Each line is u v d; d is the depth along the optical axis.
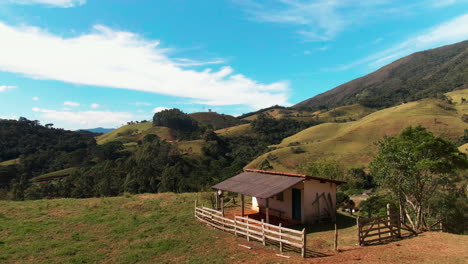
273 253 13.18
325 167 42.16
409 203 25.84
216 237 15.76
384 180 22.69
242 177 22.39
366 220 14.65
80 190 69.62
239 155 130.50
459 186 29.69
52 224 18.14
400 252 12.87
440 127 107.31
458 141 91.94
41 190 69.00
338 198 41.72
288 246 14.11
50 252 13.40
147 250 13.62
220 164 103.56
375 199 35.94
